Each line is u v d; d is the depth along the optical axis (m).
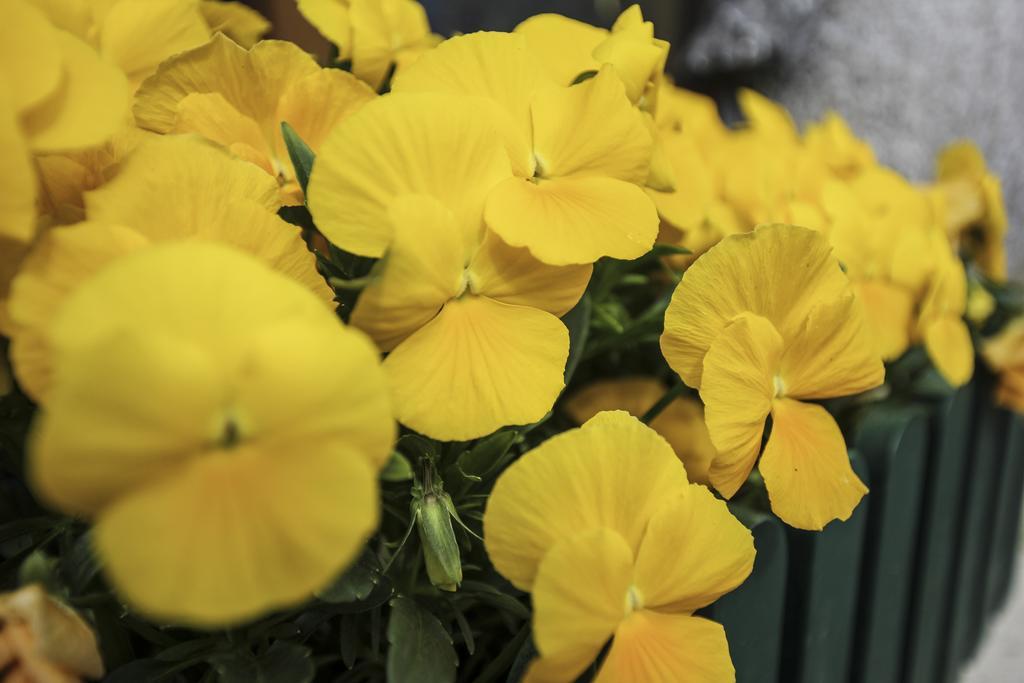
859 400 0.46
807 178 0.47
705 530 0.31
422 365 0.30
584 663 0.31
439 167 0.30
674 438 0.40
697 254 0.43
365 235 0.29
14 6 0.27
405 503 0.33
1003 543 0.79
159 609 0.25
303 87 0.34
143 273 0.25
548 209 0.31
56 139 0.28
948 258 0.45
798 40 0.81
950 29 0.82
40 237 0.28
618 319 0.39
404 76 0.32
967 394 0.55
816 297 0.34
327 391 0.26
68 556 0.30
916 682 0.61
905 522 0.51
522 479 0.30
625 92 0.33
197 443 0.25
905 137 0.83
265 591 0.25
